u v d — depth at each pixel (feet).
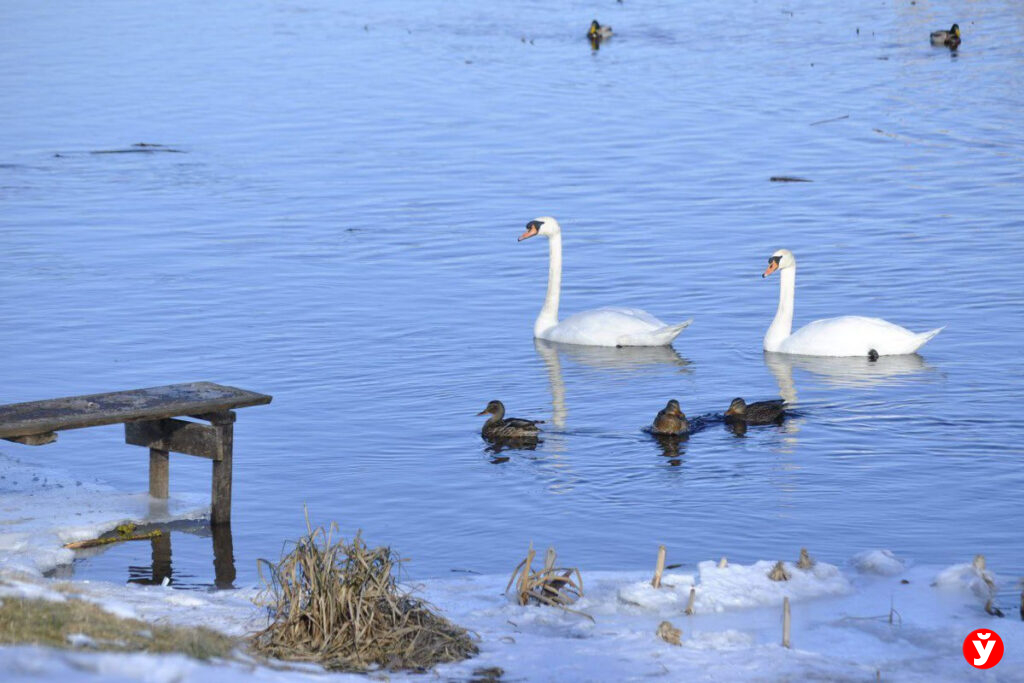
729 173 150.82
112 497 64.39
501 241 123.34
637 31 270.05
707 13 295.28
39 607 41.86
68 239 124.26
